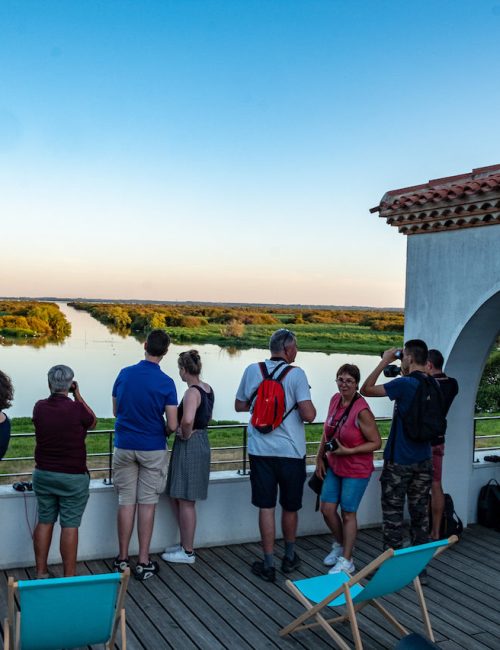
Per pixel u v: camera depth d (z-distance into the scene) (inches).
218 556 221.3
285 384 198.8
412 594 197.8
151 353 200.2
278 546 233.0
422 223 251.0
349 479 202.8
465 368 248.5
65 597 119.0
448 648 165.8
